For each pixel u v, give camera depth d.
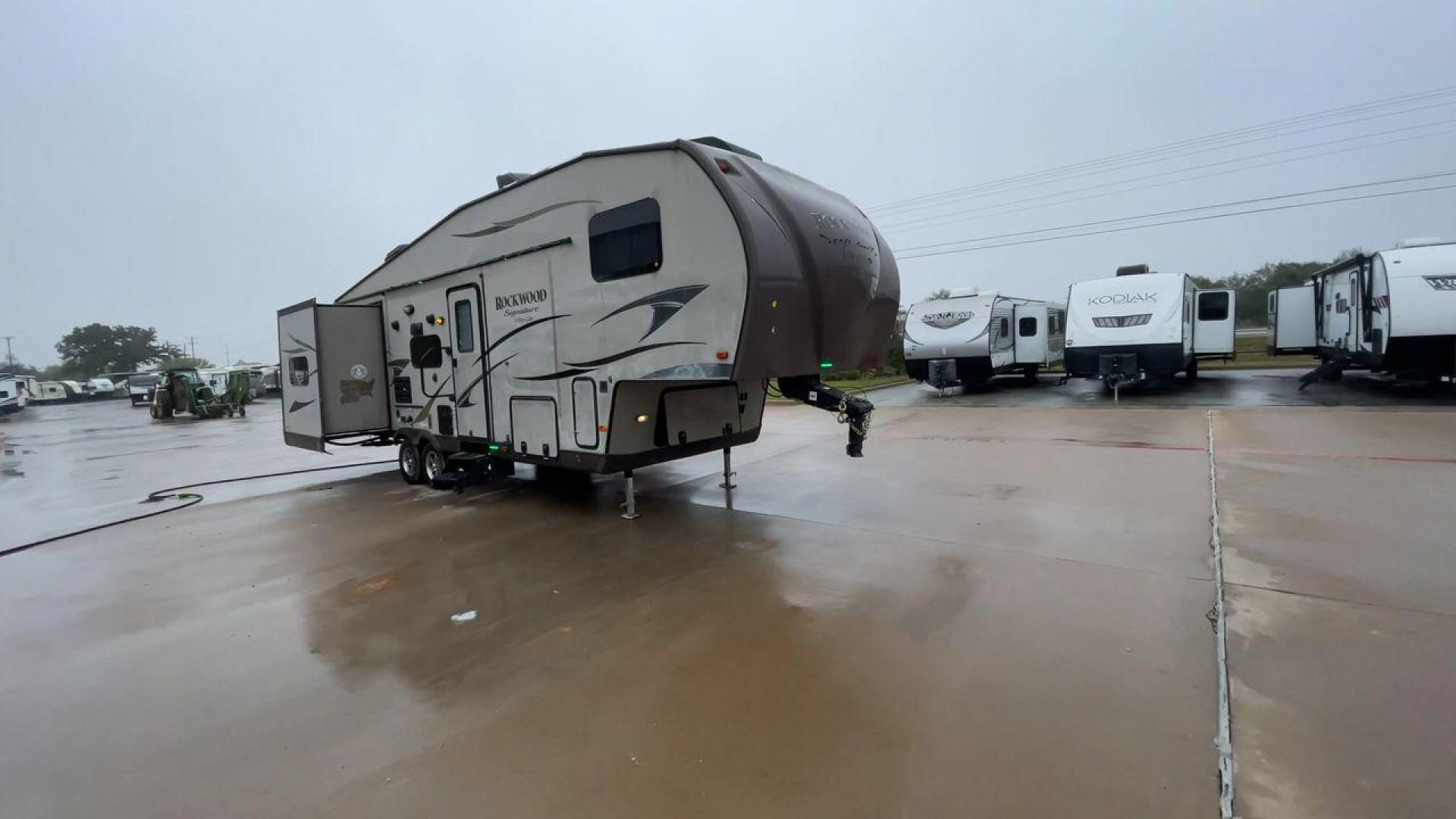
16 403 30.80
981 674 3.23
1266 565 4.45
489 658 3.69
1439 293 11.22
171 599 4.84
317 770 2.75
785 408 16.56
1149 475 7.19
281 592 4.88
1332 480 6.52
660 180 5.14
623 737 2.88
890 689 3.14
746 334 4.70
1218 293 16.59
